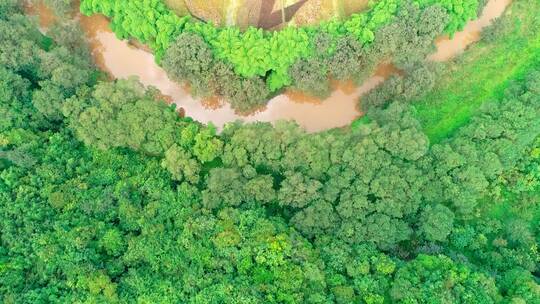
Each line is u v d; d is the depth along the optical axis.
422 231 63.69
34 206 61.88
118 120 65.19
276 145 64.31
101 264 60.62
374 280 58.94
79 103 65.38
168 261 60.66
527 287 58.88
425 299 57.00
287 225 63.41
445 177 64.44
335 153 64.19
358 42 65.81
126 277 59.94
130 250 60.94
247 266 59.88
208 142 64.62
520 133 65.56
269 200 64.19
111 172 65.75
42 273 59.47
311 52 65.94
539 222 67.12
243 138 64.31
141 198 64.69
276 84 68.88
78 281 58.50
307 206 64.31
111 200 63.81
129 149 68.25
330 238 62.41
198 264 60.41
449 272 58.81
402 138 63.97
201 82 67.94
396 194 63.25
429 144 68.25
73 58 68.69
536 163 67.00
